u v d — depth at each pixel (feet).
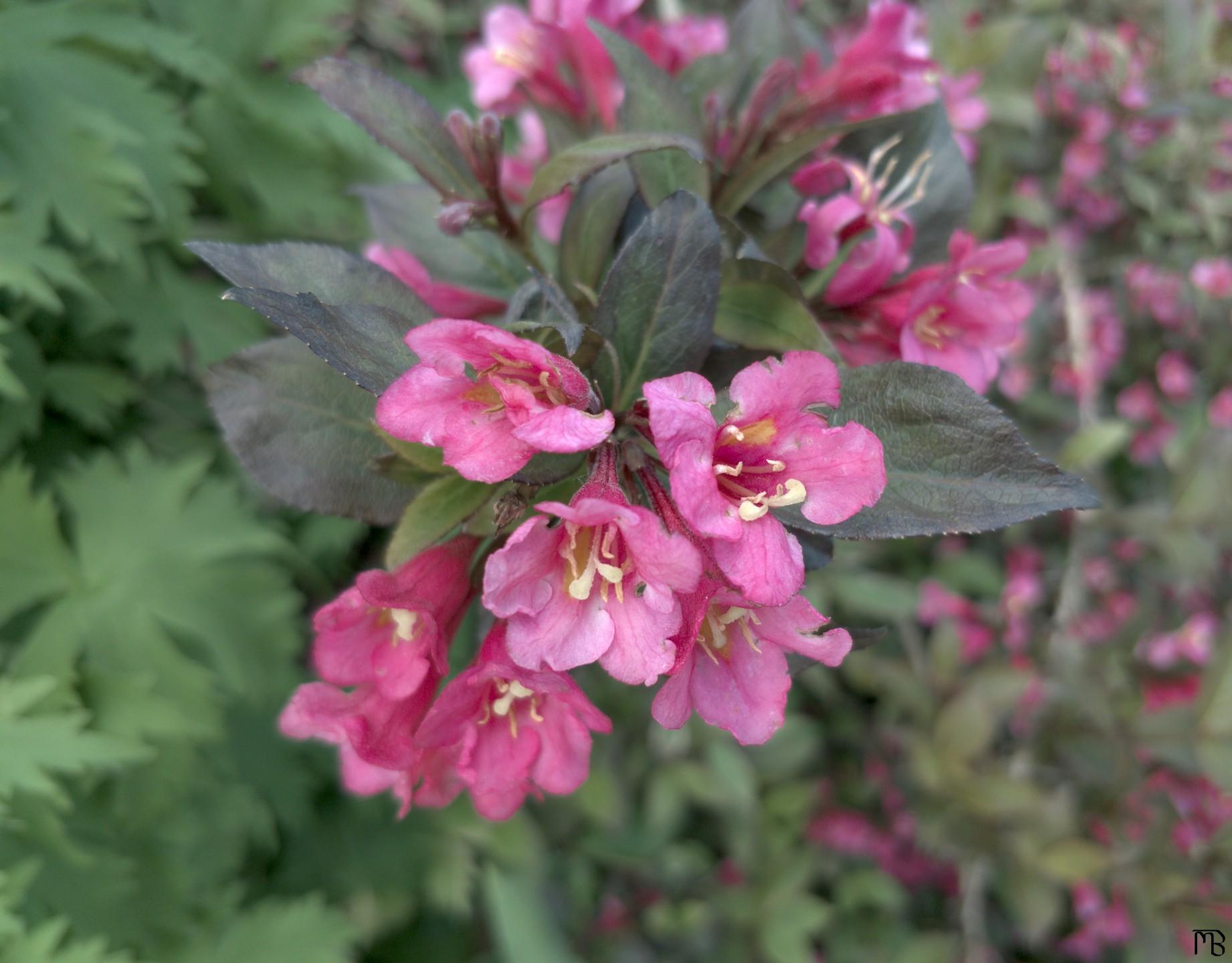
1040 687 1.28
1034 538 1.54
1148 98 1.30
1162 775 1.27
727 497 0.49
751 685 0.49
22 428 0.96
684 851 1.34
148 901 0.97
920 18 1.06
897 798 1.50
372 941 1.23
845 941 1.46
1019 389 1.47
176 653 0.96
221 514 1.01
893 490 0.51
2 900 0.79
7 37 0.92
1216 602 1.49
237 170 1.09
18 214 0.88
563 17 0.70
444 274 0.70
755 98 0.66
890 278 0.70
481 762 0.53
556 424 0.45
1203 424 1.57
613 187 0.65
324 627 0.53
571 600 0.47
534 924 0.73
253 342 1.05
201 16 1.06
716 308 0.57
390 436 0.50
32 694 0.81
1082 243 1.49
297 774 1.11
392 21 1.44
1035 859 1.14
